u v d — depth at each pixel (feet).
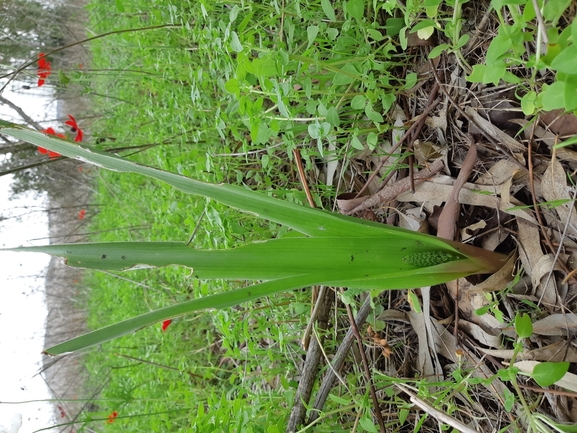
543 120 1.27
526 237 1.33
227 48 1.61
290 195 1.89
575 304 1.25
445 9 1.49
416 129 1.60
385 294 1.77
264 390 2.22
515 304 1.37
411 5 1.27
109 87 4.18
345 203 1.74
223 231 1.82
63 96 4.82
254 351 1.84
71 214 5.90
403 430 1.71
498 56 0.97
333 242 1.24
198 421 1.56
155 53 2.76
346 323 1.93
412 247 1.30
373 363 1.81
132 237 3.77
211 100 2.25
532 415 1.20
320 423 1.77
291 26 1.56
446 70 1.54
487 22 1.39
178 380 2.69
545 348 1.27
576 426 1.14
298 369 2.01
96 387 4.35
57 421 4.52
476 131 1.45
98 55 4.76
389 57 1.55
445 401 1.45
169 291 3.09
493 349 1.41
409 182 1.60
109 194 4.71
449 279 1.30
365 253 1.26
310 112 1.52
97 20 4.32
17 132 1.20
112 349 3.89
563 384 1.21
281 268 1.20
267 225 2.11
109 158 1.18
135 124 3.36
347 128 1.79
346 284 1.24
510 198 1.35
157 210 2.92
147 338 3.37
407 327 1.72
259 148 2.08
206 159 2.04
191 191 1.22
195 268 1.15
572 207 1.19
